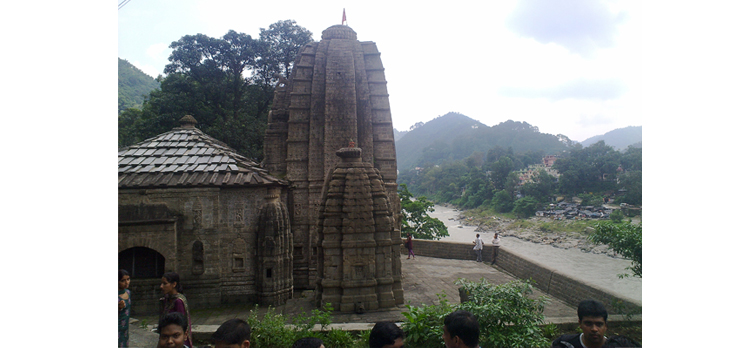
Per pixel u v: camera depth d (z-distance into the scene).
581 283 14.58
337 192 14.75
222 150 18.77
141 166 17.16
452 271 21.73
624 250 12.47
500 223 81.75
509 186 92.94
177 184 16.36
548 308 14.68
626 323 11.52
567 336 6.08
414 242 26.91
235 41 36.94
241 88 39.97
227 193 16.98
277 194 17.39
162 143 18.75
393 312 14.21
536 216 76.50
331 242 14.51
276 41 39.44
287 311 15.06
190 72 37.38
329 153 19.66
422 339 10.12
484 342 9.72
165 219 16.06
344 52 20.94
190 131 19.88
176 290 8.03
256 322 11.08
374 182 15.10
